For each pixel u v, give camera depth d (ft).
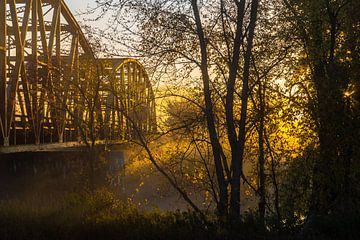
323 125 45.47
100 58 59.47
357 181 46.14
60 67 77.46
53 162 90.84
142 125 51.21
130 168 55.31
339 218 36.27
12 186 89.81
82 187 70.28
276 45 49.26
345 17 47.93
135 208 49.06
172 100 49.93
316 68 48.57
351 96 44.11
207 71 47.93
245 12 48.78
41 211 42.57
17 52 89.30
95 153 70.33
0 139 82.58
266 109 50.21
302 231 35.99
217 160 47.88
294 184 50.16
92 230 35.91
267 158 51.47
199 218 38.93
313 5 47.09
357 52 45.06
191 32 47.80
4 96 82.23
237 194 46.93
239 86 51.80
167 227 35.78
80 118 74.49
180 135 50.16
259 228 36.35
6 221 37.32
